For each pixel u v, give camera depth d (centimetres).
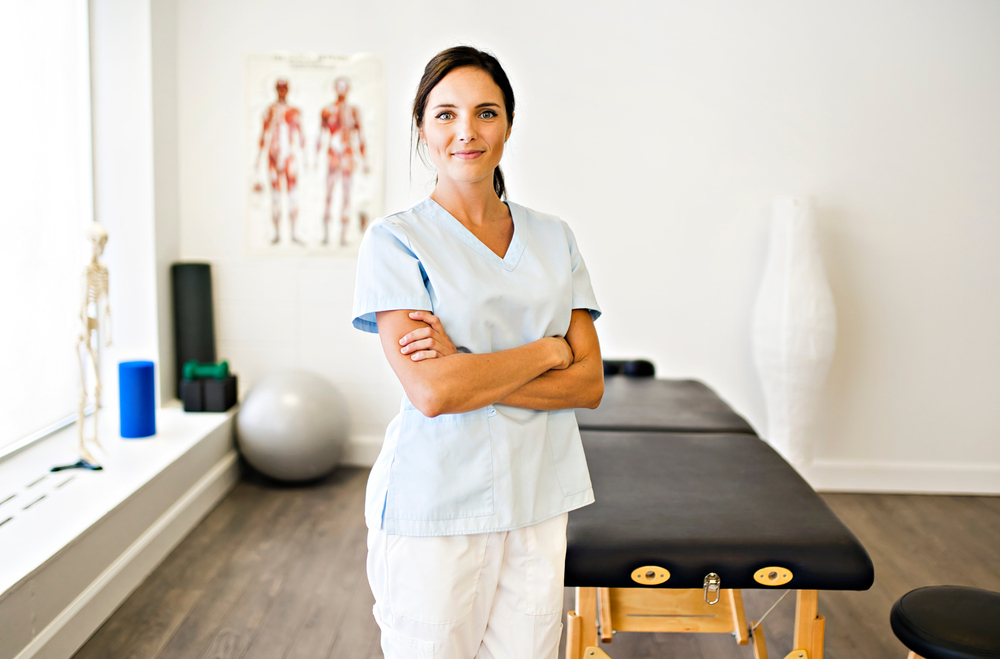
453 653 131
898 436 358
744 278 354
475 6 345
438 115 125
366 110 351
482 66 124
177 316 345
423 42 347
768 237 351
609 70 346
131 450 284
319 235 358
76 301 308
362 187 355
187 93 350
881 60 337
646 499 183
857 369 354
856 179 345
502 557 133
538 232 142
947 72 336
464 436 127
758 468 204
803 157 346
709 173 350
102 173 324
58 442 286
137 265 330
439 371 119
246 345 366
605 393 290
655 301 358
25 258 274
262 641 220
